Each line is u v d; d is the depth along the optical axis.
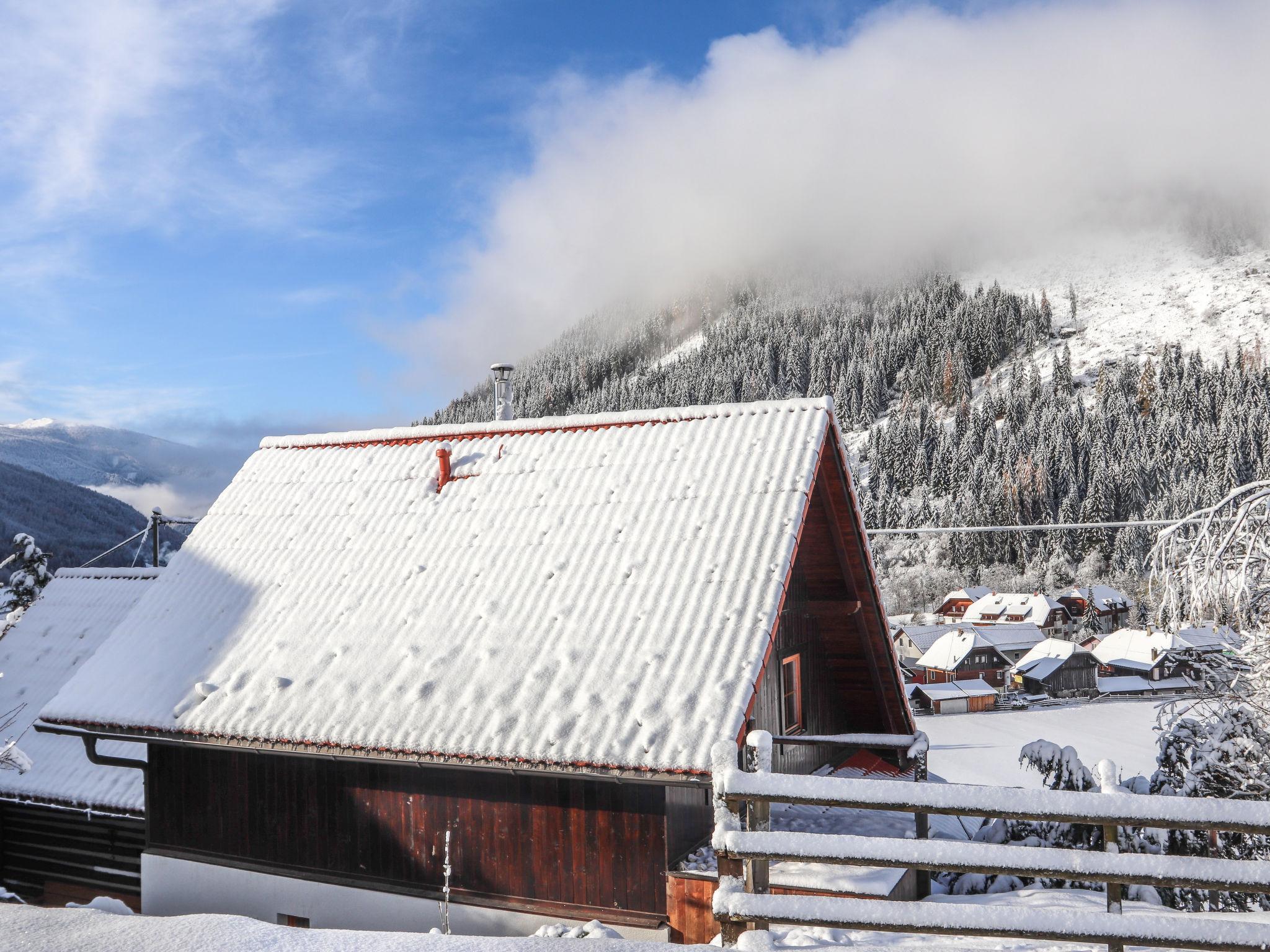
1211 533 12.58
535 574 12.09
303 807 11.73
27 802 13.98
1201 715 14.16
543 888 10.28
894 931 5.03
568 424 15.06
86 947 4.99
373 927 11.08
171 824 12.67
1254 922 4.75
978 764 46.31
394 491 14.92
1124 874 4.89
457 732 10.02
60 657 16.91
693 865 9.77
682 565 11.33
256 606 13.34
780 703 13.02
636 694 9.73
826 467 13.11
